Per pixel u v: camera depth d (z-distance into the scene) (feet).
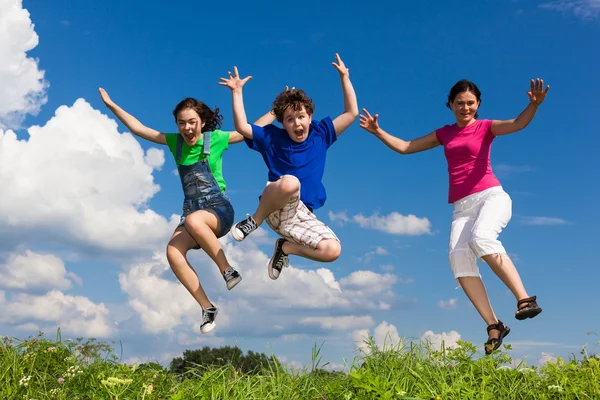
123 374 16.74
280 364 16.26
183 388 15.96
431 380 15.21
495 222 17.93
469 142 18.99
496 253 17.52
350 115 18.97
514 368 15.79
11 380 16.76
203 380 15.87
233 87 18.69
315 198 18.24
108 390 14.76
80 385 16.49
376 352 16.98
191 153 19.44
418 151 20.38
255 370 16.28
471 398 13.82
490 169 19.13
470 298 18.60
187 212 19.27
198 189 19.17
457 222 19.22
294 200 17.51
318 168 18.37
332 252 17.40
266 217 17.93
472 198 18.86
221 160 19.85
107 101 20.25
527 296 17.25
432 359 16.24
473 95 19.03
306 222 17.92
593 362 15.78
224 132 19.84
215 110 19.84
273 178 18.20
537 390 14.84
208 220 18.48
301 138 18.03
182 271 18.58
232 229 17.42
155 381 16.40
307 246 17.83
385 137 20.26
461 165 19.15
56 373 17.52
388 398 13.01
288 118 17.79
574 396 14.38
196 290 18.63
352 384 14.47
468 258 18.75
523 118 17.93
